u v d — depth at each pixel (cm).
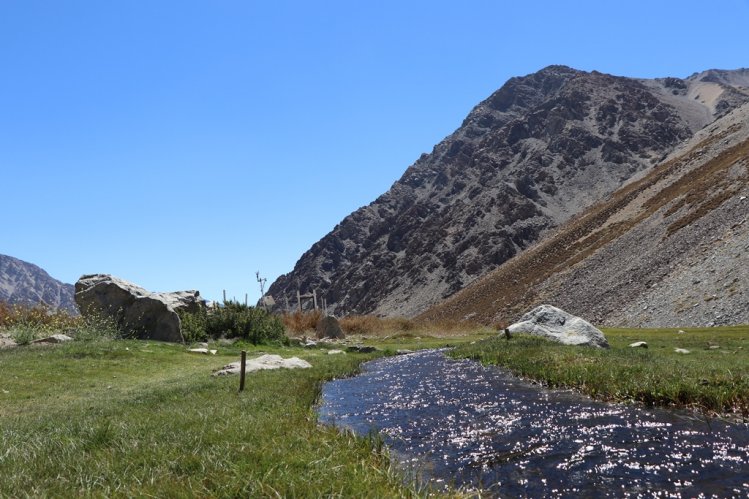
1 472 742
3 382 1773
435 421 1373
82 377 1978
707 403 1338
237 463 734
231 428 984
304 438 948
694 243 8769
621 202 17062
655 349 2788
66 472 740
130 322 3200
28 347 2541
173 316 3269
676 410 1332
